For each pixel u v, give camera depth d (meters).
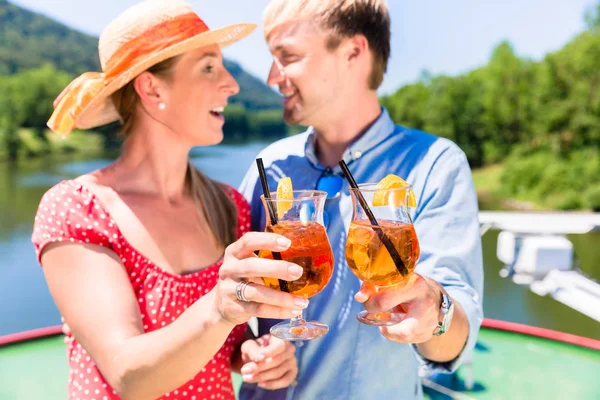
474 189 1.79
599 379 3.39
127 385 1.29
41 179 35.09
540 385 3.37
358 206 1.35
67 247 1.47
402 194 1.33
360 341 1.75
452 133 34.59
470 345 1.52
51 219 1.49
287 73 1.85
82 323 1.39
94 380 1.51
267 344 1.76
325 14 1.77
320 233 1.29
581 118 26.64
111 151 46.19
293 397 1.81
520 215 10.35
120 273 1.48
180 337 1.22
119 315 1.38
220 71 1.68
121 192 1.63
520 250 8.62
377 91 1.96
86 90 1.65
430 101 36.47
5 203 28.53
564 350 3.82
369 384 1.74
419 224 1.75
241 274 1.13
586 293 7.48
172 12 1.63
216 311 1.19
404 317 1.25
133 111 1.68
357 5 1.79
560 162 26.94
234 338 1.81
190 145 1.71
